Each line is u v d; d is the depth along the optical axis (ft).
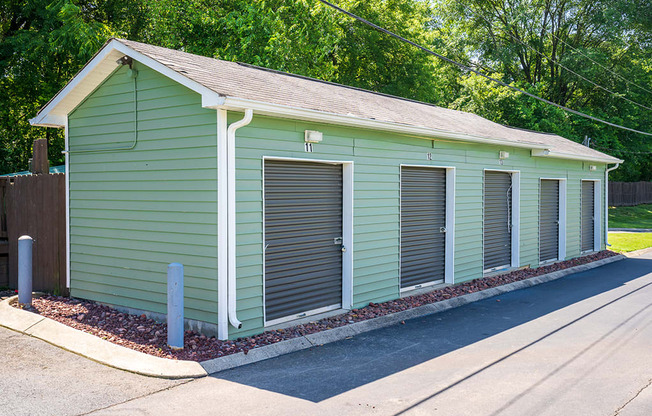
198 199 22.24
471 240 37.11
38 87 67.97
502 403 16.16
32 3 60.29
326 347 22.21
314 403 16.02
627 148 114.11
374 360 20.47
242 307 21.97
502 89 105.09
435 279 34.47
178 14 69.97
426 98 98.53
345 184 27.17
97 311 25.63
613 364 20.12
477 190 37.55
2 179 31.55
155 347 20.54
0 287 31.27
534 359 20.74
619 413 15.44
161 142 23.66
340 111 25.41
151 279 24.27
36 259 29.91
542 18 118.42
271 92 24.18
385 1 91.61
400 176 30.35
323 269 26.30
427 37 101.86
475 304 31.68
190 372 18.22
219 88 20.84
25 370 18.49
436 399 16.44
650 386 17.71
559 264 47.78
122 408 15.48
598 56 107.14
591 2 110.73
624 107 110.01
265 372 18.85
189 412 15.26
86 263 27.32
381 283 29.27
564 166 50.11
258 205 22.53
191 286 22.57
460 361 20.42
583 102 117.91
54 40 58.85
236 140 21.56
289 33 63.57
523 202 43.34
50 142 74.23
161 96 23.58
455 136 32.35
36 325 23.03
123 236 25.48
